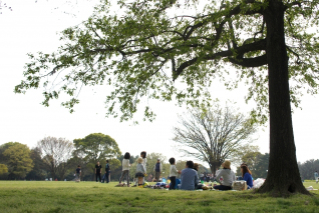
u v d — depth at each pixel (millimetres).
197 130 42531
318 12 12141
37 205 6621
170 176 13625
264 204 6887
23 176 88000
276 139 9188
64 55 10562
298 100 14523
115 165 84500
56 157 81938
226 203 7176
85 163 83750
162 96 11133
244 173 13234
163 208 6375
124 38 10148
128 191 10578
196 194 9195
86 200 7875
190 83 10977
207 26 10703
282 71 9695
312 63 13883
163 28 10234
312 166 94000
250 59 11125
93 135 84000
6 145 99188
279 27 10055
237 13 10625
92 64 10594
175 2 10477
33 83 10297
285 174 8812
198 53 9758
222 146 42219
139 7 10391
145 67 10500
